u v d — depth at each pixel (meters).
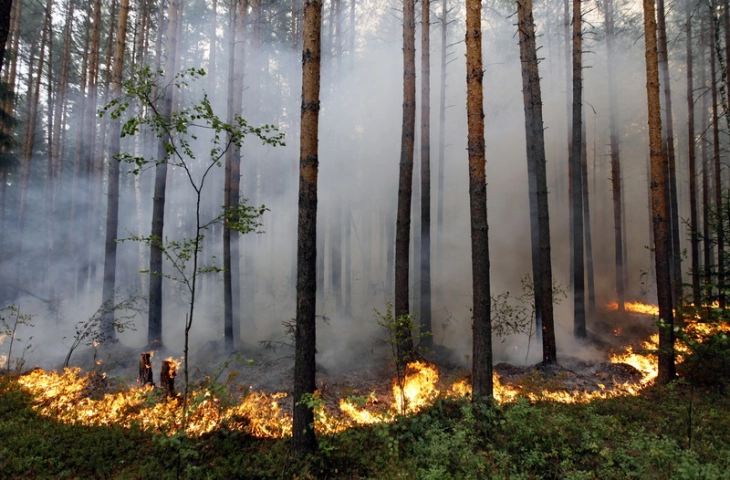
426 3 12.20
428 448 5.21
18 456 4.98
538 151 9.73
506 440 5.51
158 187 10.45
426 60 11.92
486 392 6.59
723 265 9.97
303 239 5.41
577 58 11.25
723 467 4.55
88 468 4.96
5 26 5.56
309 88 5.44
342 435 5.66
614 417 6.41
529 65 10.18
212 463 5.11
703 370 7.56
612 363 9.24
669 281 7.99
